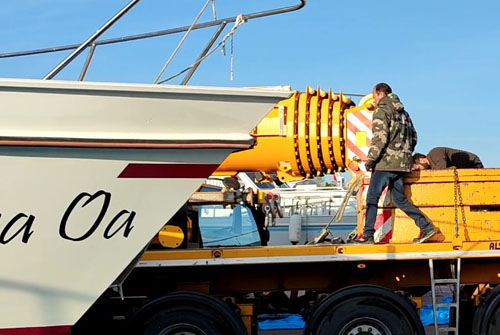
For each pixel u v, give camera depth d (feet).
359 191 24.91
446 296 24.95
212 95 18.31
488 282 24.38
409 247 22.59
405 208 23.00
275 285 24.08
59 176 17.74
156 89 17.98
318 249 22.31
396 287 24.13
